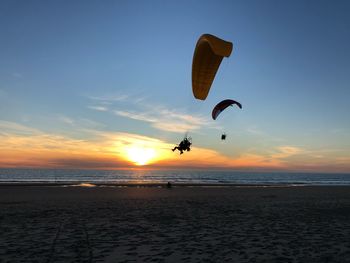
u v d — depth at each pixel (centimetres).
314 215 1452
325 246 845
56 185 3688
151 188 3300
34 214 1392
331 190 3338
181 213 1461
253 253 768
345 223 1238
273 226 1145
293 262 699
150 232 1018
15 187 3164
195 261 699
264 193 2773
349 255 762
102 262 687
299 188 3644
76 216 1343
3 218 1280
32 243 858
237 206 1770
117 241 888
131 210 1545
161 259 711
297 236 971
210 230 1059
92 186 3541
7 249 792
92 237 938
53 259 707
